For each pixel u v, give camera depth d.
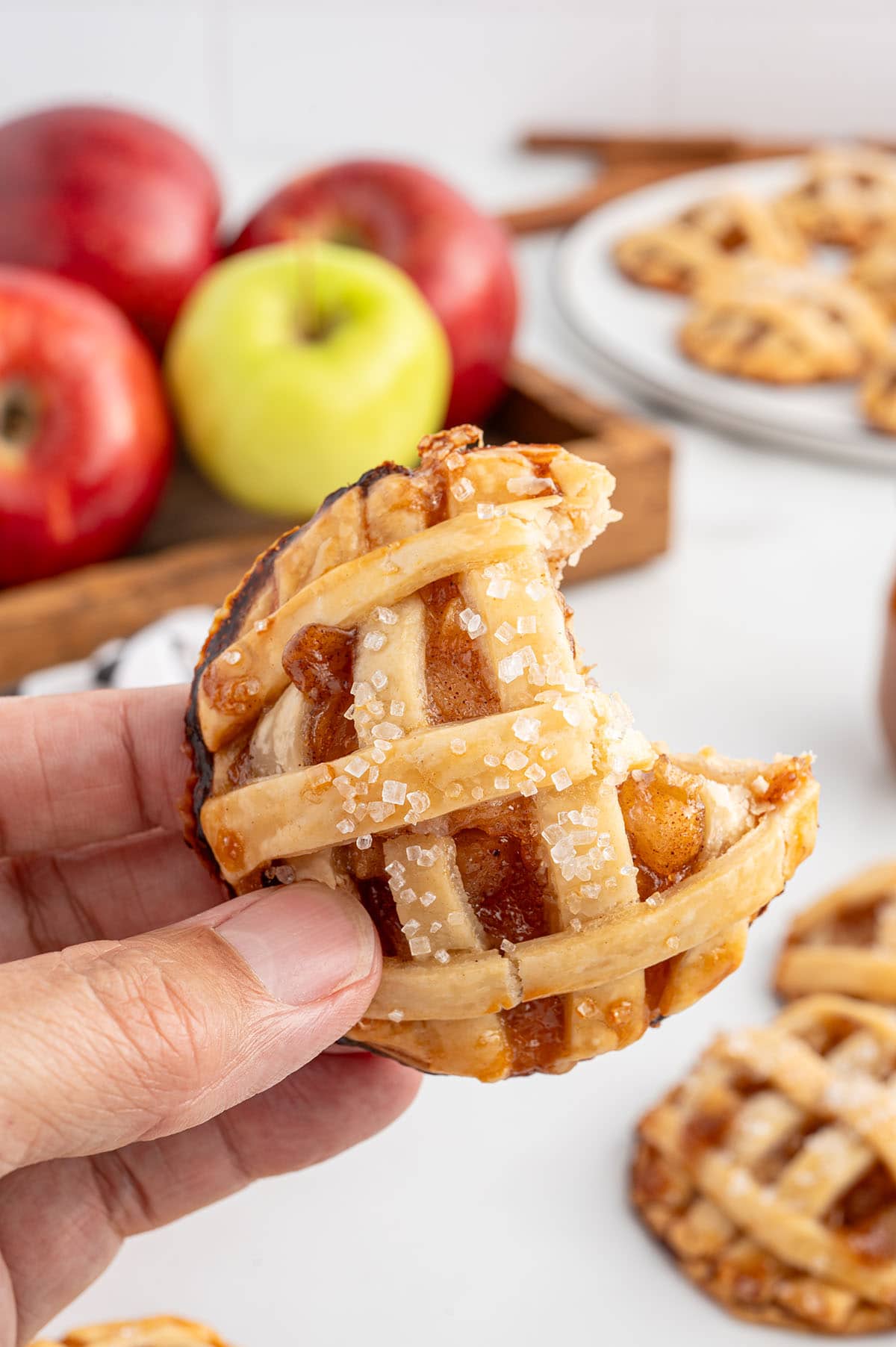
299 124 1.02
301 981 0.27
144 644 0.42
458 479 0.27
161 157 0.54
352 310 0.49
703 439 0.62
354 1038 0.28
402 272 0.53
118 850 0.36
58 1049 0.27
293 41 0.99
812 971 0.39
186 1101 0.28
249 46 0.99
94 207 0.52
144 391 0.47
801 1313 0.34
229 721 0.27
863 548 0.55
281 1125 0.34
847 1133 0.35
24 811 0.35
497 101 1.01
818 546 0.55
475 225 0.55
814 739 0.46
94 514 0.46
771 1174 0.35
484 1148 0.37
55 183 0.52
